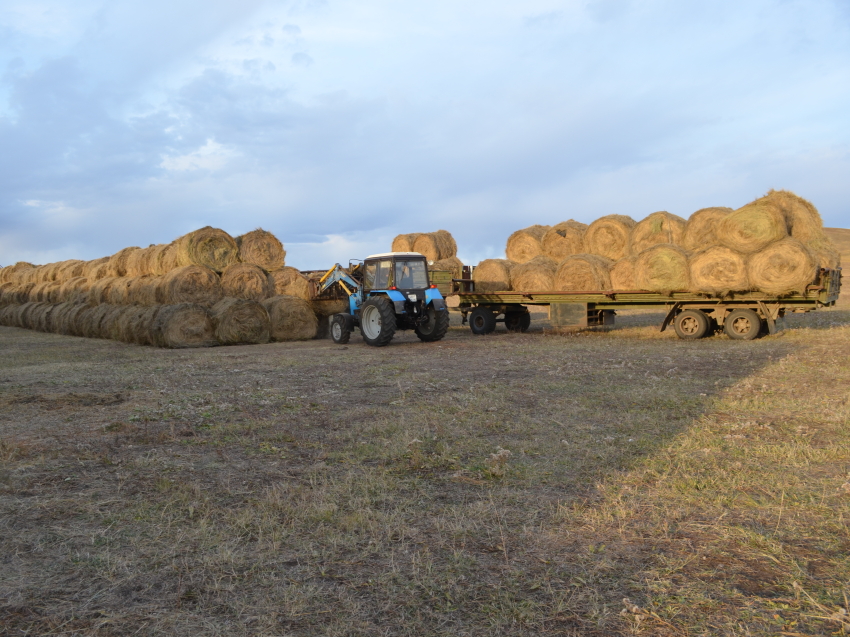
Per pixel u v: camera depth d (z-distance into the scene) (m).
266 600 2.78
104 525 3.72
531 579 2.93
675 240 14.84
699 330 13.57
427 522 3.66
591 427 5.79
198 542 3.42
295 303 16.45
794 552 3.15
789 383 7.72
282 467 4.84
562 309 15.69
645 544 3.28
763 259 11.95
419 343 15.00
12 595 2.87
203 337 15.14
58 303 21.27
